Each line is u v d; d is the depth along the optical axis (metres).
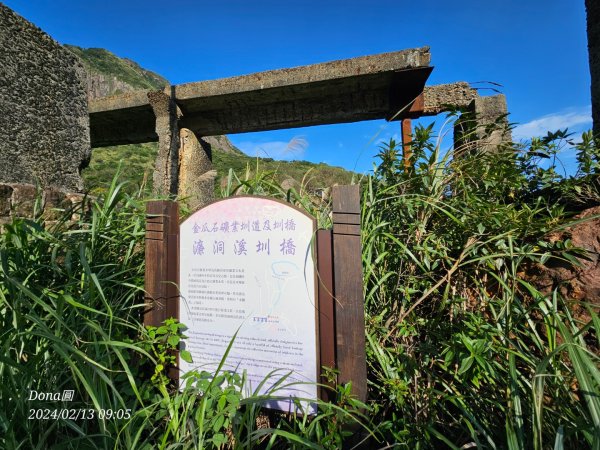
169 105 6.45
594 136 2.11
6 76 3.98
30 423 1.25
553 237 1.73
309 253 1.43
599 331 1.01
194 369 1.55
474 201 1.88
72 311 1.49
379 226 1.81
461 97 5.86
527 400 1.29
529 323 1.42
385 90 6.09
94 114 7.24
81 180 4.96
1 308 1.46
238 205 1.56
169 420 1.37
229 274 1.56
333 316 1.41
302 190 2.40
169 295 1.64
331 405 1.24
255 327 1.50
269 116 6.77
